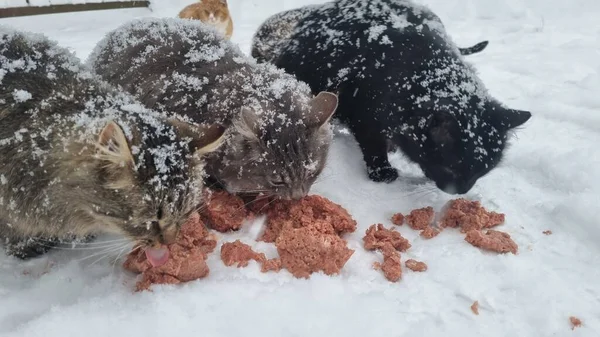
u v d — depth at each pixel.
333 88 0.54
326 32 0.56
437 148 0.47
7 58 0.35
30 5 1.19
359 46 0.53
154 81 0.46
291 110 0.42
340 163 0.55
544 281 0.38
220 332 0.32
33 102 0.34
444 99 0.47
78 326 0.32
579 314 0.36
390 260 0.39
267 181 0.42
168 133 0.33
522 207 0.48
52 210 0.34
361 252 0.41
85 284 0.36
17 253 0.39
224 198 0.45
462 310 0.36
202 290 0.36
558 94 0.73
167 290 0.36
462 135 0.45
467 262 0.40
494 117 0.48
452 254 0.41
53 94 0.34
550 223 0.45
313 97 0.45
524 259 0.41
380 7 0.56
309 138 0.42
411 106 0.48
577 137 0.61
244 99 0.43
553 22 1.14
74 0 1.26
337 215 0.43
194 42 0.49
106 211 0.32
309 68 0.56
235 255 0.39
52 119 0.33
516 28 1.10
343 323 0.33
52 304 0.34
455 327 0.34
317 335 0.32
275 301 0.35
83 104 0.34
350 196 0.50
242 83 0.44
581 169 0.51
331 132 0.48
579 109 0.67
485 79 0.80
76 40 1.01
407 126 0.49
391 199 0.50
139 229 0.33
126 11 1.34
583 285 0.38
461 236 0.44
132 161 0.30
